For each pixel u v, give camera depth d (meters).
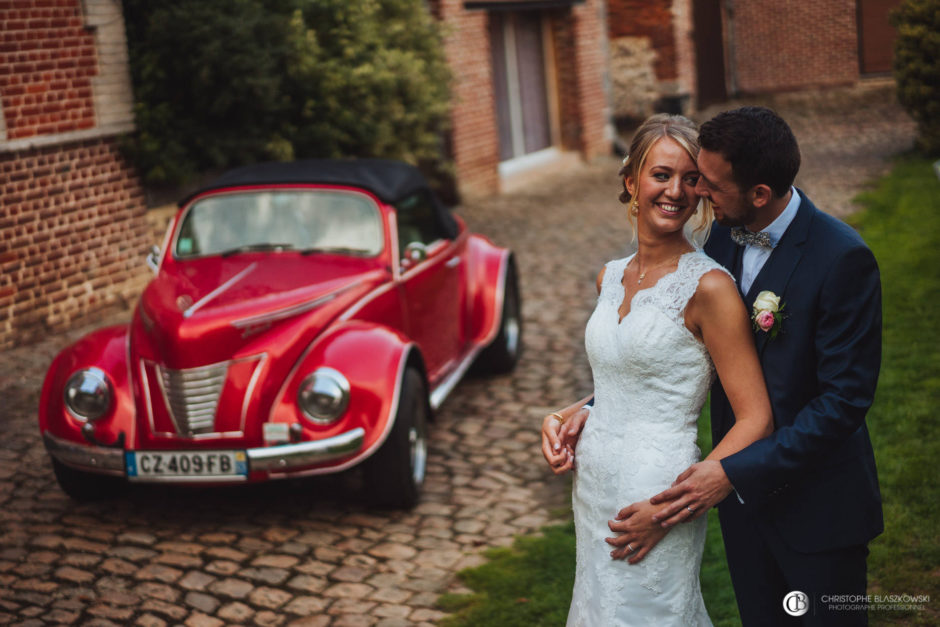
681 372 2.48
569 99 18.28
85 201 8.75
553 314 8.88
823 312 2.37
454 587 4.19
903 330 6.75
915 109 14.32
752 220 2.42
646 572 2.53
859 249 2.35
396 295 5.55
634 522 2.47
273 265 5.39
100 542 4.66
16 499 5.18
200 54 9.31
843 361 2.32
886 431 5.12
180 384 4.66
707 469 2.34
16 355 7.79
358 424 4.63
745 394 2.41
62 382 4.81
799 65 24.70
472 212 14.05
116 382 4.79
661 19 21.09
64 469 4.97
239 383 4.67
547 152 18.06
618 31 21.53
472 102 14.94
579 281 9.98
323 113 10.47
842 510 2.45
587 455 2.66
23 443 5.98
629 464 2.54
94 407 4.73
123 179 9.22
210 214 5.81
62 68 8.42
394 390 4.72
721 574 4.05
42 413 4.86
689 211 2.46
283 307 4.80
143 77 9.29
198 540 4.70
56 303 8.46
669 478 2.50
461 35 14.57
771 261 2.46
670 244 2.53
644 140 2.46
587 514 2.67
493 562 4.39
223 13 9.52
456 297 6.67
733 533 2.64
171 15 9.24
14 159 7.98
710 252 2.67
